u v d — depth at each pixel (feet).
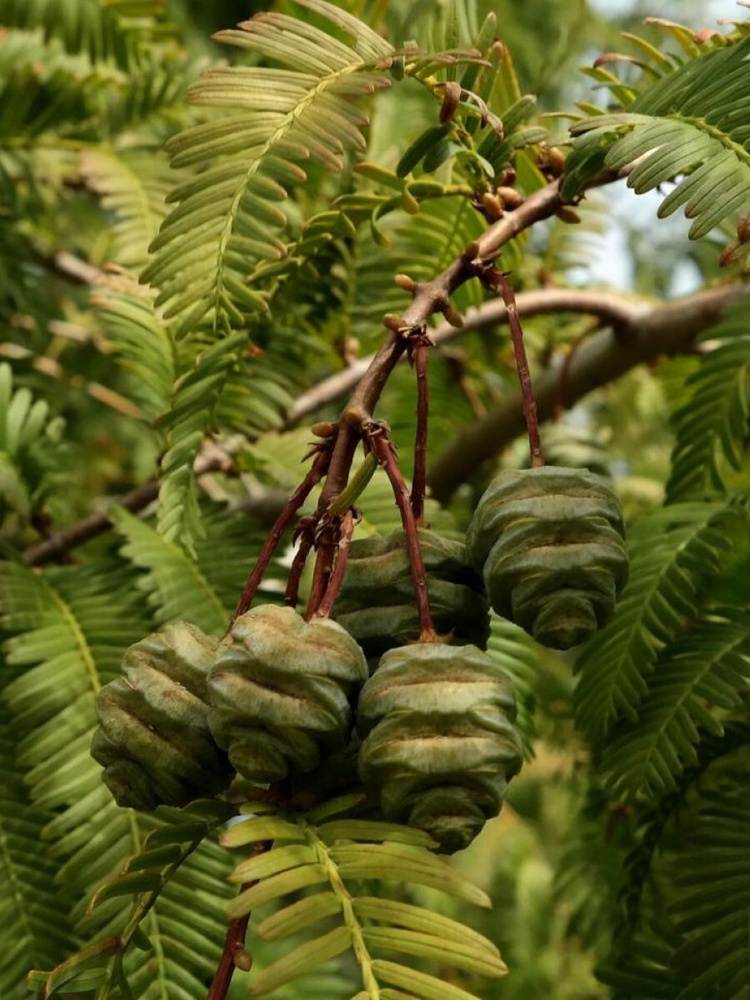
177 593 1.68
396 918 1.24
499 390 2.53
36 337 2.33
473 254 1.42
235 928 1.27
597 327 2.14
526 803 2.34
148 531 1.72
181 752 1.31
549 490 1.33
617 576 1.32
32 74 2.19
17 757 1.63
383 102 2.19
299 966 1.22
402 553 1.35
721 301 2.05
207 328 1.44
